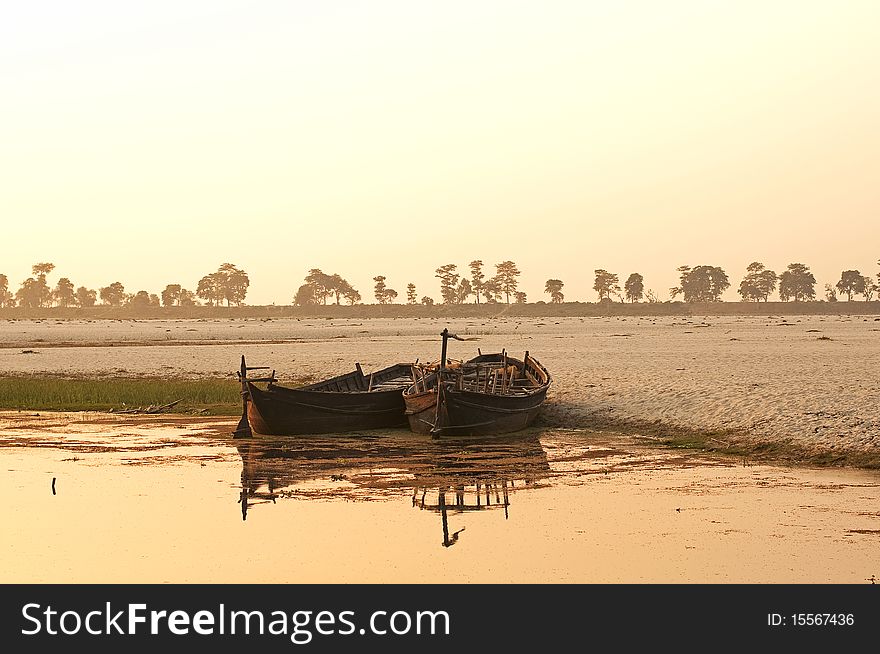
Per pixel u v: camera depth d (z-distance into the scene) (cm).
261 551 1647
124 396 3884
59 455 2650
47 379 4850
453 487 2166
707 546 1634
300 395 2989
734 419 2814
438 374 3028
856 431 2475
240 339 9331
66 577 1525
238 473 2366
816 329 10200
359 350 6681
